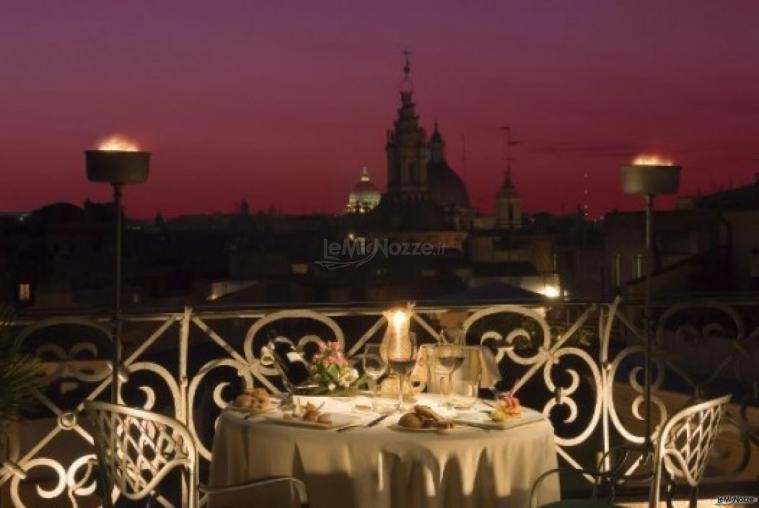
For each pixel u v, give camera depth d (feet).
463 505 14.02
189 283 179.63
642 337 19.08
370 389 16.66
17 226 137.18
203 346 78.18
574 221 310.04
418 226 401.49
